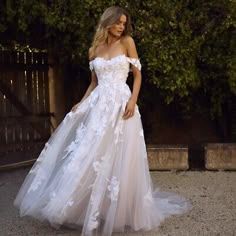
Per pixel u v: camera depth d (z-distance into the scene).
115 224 3.70
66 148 3.92
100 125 3.76
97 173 3.65
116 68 3.86
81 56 6.01
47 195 3.86
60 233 3.84
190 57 5.88
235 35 5.85
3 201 4.94
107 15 3.87
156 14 5.70
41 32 6.38
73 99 7.46
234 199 4.78
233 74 5.83
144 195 3.81
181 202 4.62
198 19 5.86
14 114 6.89
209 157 6.14
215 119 7.19
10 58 6.80
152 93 6.67
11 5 5.82
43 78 7.20
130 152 3.73
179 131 7.31
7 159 6.79
